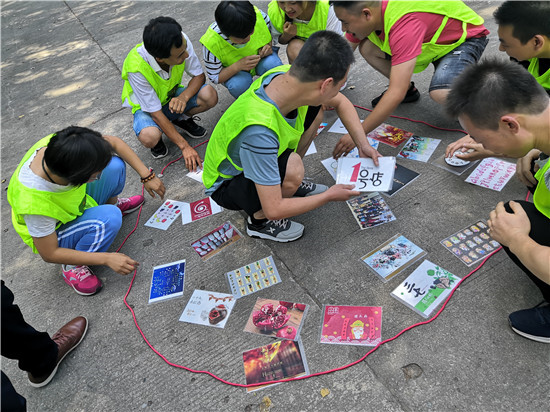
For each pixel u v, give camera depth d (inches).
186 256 93.5
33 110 163.2
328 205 97.3
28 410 73.3
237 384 70.2
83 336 82.1
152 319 82.9
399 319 73.8
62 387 75.5
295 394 67.6
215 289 85.4
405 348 69.9
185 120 125.1
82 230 86.2
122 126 140.4
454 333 70.2
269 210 75.7
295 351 72.7
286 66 81.0
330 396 66.3
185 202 107.0
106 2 253.8
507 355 66.2
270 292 82.7
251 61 116.6
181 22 198.5
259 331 76.7
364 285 80.0
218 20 99.6
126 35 204.2
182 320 81.4
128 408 70.6
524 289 73.7
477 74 56.1
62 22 242.4
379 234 88.4
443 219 88.4
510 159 97.7
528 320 66.2
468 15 100.1
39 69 194.1
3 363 80.7
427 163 102.0
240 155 72.6
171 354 76.6
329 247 88.3
